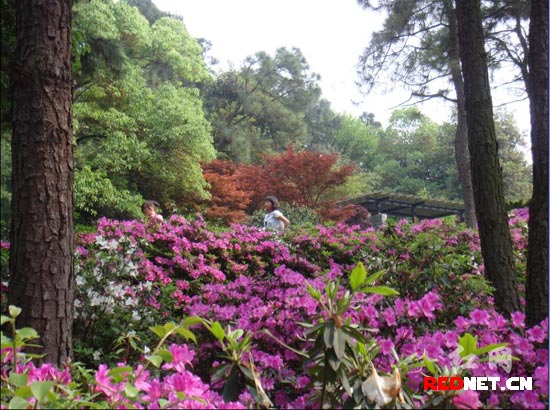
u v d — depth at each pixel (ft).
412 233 18.17
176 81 71.46
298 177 57.77
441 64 45.14
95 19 45.57
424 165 128.47
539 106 11.19
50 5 9.29
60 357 8.71
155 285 14.01
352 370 6.60
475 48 12.75
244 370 6.63
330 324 6.46
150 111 53.36
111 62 22.99
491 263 12.07
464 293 11.20
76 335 11.71
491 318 8.75
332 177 57.31
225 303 11.16
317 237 18.69
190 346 9.93
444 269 11.62
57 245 8.92
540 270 10.58
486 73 12.77
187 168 54.08
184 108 54.08
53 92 9.20
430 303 8.57
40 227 8.85
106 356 11.12
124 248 13.98
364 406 6.18
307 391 8.26
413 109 50.19
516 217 20.34
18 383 5.42
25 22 9.27
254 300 10.07
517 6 42.04
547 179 10.77
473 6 12.86
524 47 44.16
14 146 9.12
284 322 8.91
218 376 6.61
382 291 6.57
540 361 7.97
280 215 21.34
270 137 100.73
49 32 9.25
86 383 7.04
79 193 43.19
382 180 131.03
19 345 5.97
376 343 7.70
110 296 12.14
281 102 104.68
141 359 10.13
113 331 11.51
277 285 11.11
